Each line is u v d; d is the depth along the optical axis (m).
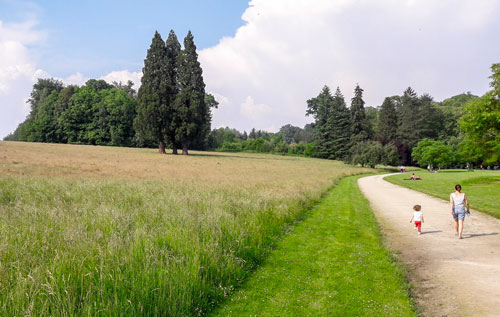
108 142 84.88
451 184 26.50
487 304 4.55
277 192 15.95
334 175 38.22
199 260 5.70
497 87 21.86
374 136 94.62
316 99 107.44
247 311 4.70
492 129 22.05
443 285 5.36
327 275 6.04
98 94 93.06
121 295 4.37
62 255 5.26
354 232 9.51
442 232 9.37
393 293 5.19
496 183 23.36
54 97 95.94
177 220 8.20
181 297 4.62
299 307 4.80
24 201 10.97
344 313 4.59
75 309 4.04
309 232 9.44
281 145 111.75
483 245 7.81
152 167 35.44
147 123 55.50
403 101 99.56
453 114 91.25
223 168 40.75
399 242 8.34
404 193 21.02
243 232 7.71
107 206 9.77
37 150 48.28
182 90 56.62
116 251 5.54
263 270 6.34
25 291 4.02
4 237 6.09
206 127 59.50
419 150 72.94
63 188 14.48
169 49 60.16
